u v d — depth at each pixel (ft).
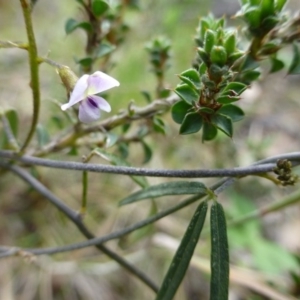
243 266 0.36
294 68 0.22
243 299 0.35
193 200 0.20
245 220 0.32
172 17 0.48
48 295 0.35
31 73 0.20
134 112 0.23
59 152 0.28
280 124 0.49
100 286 0.37
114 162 0.21
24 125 0.44
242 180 0.41
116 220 0.39
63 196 0.39
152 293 0.36
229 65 0.19
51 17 0.53
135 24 0.46
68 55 0.48
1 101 0.45
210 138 0.19
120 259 0.24
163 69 0.27
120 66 0.45
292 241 0.41
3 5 0.53
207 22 0.21
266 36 0.21
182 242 0.19
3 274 0.36
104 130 0.24
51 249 0.24
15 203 0.39
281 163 0.18
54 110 0.37
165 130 0.24
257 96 0.48
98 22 0.24
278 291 0.31
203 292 0.37
